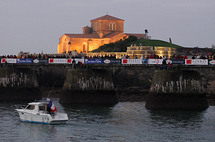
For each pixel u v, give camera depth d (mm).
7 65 101875
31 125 68625
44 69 131000
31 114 70250
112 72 122625
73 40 179625
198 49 134625
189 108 84062
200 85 85750
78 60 93250
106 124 69875
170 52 128125
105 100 94688
